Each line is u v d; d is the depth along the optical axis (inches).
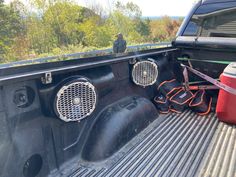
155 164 72.9
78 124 74.5
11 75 52.1
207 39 115.2
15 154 55.9
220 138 88.4
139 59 97.1
